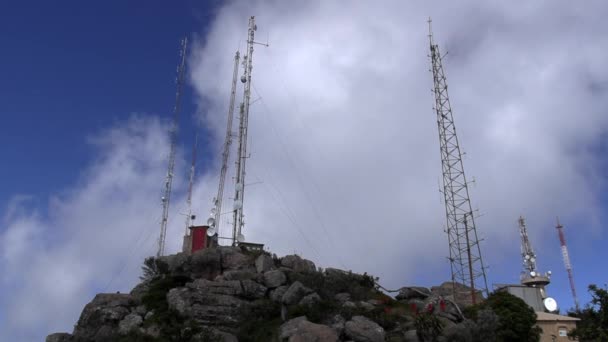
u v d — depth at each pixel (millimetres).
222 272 57875
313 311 48062
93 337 50562
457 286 63625
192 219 67688
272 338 46906
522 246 79812
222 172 68062
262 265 57438
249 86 72312
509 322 50844
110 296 55781
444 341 45094
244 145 69000
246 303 51844
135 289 58812
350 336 44875
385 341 45250
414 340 45250
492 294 57094
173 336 46594
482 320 48469
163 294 54219
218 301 51469
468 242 62281
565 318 60719
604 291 41656
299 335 42906
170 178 71062
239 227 64562
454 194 65250
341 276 59469
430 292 63406
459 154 66688
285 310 49688
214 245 63656
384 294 59906
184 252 61031
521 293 67062
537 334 51812
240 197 66250
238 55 73938
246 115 70688
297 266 59594
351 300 53625
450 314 51719
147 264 62344
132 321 50312
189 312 50000
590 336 41312
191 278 57312
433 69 72188
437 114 69688
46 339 52031
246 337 47750
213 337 46062
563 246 91188
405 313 52469
